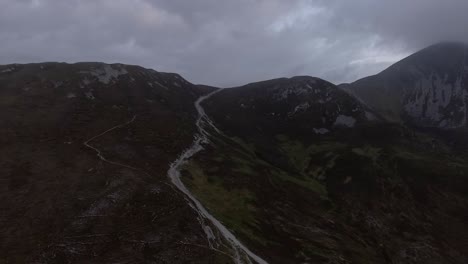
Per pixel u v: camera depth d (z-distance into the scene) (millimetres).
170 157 91750
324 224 88688
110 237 53375
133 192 66375
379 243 90562
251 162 111500
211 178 88688
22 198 59000
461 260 90562
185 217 63688
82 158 76312
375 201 108375
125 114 111125
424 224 102312
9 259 45812
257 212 79688
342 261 71438
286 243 70812
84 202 60000
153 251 52625
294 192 102812
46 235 51375
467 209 109000
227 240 62250
